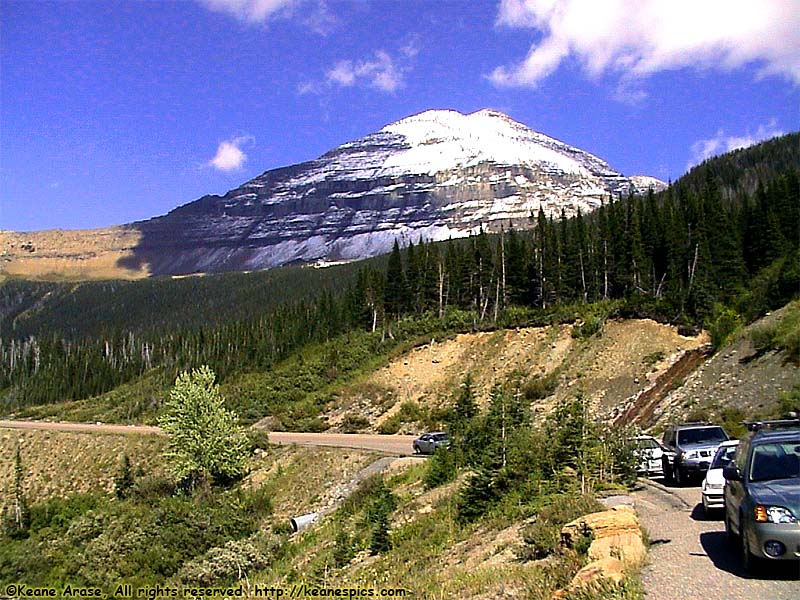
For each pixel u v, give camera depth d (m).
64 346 159.62
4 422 99.56
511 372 63.88
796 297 46.84
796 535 10.45
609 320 63.56
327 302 102.44
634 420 44.09
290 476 47.03
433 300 88.56
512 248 84.94
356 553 24.08
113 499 54.31
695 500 19.69
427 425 60.59
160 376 118.50
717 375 41.06
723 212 70.56
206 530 36.72
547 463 22.50
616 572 10.96
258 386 80.50
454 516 22.95
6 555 36.94
